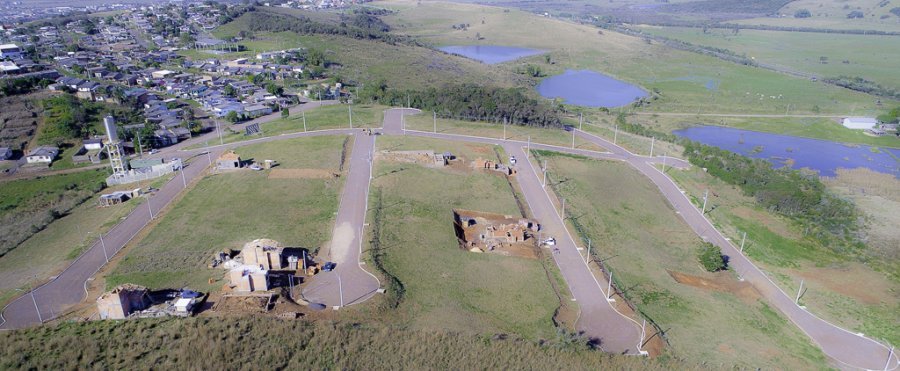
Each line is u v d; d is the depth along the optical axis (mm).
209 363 68562
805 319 98438
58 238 109125
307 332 75188
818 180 158000
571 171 153375
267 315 78875
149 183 137375
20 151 165875
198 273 91938
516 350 76125
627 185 147000
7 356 68750
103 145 167875
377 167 144000
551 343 78875
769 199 140375
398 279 93875
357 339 75312
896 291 107750
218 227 110375
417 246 106125
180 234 107312
